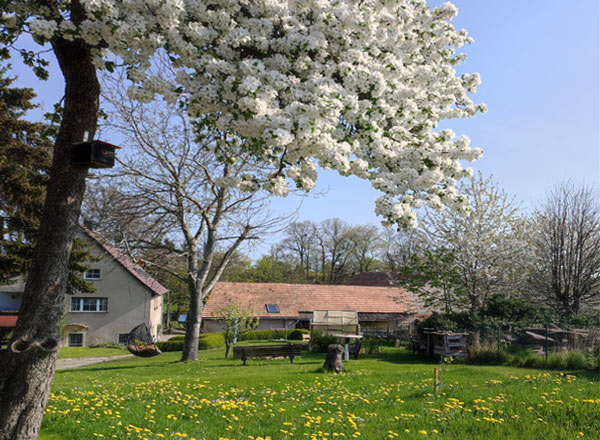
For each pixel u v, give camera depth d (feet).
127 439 18.67
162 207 55.31
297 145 16.83
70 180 16.72
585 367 43.78
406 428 19.34
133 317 107.04
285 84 16.76
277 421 21.31
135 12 15.55
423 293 69.41
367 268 179.22
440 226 69.72
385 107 18.84
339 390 30.04
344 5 18.81
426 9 23.43
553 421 19.29
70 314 105.19
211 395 27.89
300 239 183.42
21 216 63.36
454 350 54.60
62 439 19.22
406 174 18.29
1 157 60.39
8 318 86.69
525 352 49.90
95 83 17.66
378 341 76.89
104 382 37.86
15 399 14.94
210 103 17.57
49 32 14.73
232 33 17.01
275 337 104.58
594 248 68.59
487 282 67.97
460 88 23.65
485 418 19.44
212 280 63.62
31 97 66.90
